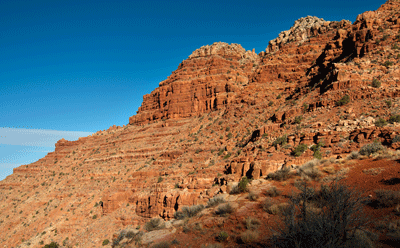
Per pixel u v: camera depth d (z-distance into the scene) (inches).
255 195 890.1
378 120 1371.8
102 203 2486.5
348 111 1674.5
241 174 1491.1
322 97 2016.5
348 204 406.3
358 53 2422.5
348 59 2484.0
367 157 967.6
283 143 1578.5
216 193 1483.8
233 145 2311.8
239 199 950.4
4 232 2748.5
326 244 367.9
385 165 810.2
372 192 637.3
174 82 4035.4
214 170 1846.7
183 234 813.2
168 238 826.8
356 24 2866.6
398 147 1002.1
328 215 398.9
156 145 3134.8
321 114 1825.8
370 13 2893.7
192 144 2709.2
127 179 2642.7
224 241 657.6
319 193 612.7
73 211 2578.7
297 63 3459.6
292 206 471.8
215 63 4185.5
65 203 2797.7
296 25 4530.0
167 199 1797.5
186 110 3732.8
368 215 532.4
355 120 1514.5
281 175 1043.9
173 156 2583.7
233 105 3181.6
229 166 1711.4
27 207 3043.8
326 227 386.0
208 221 820.0
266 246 549.3
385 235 445.7
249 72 4220.0
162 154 2741.1
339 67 2239.2
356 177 780.0
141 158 3009.4
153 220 1320.1
